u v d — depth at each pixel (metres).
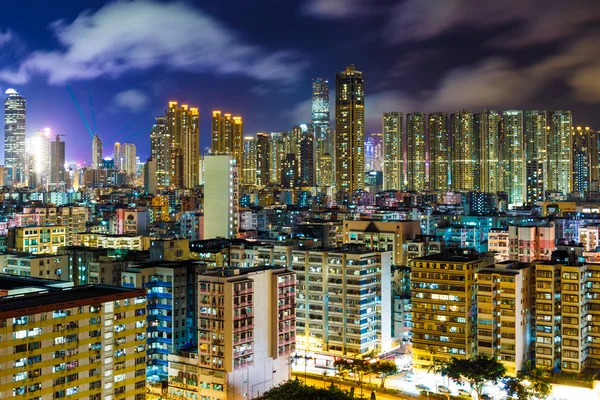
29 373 189.88
